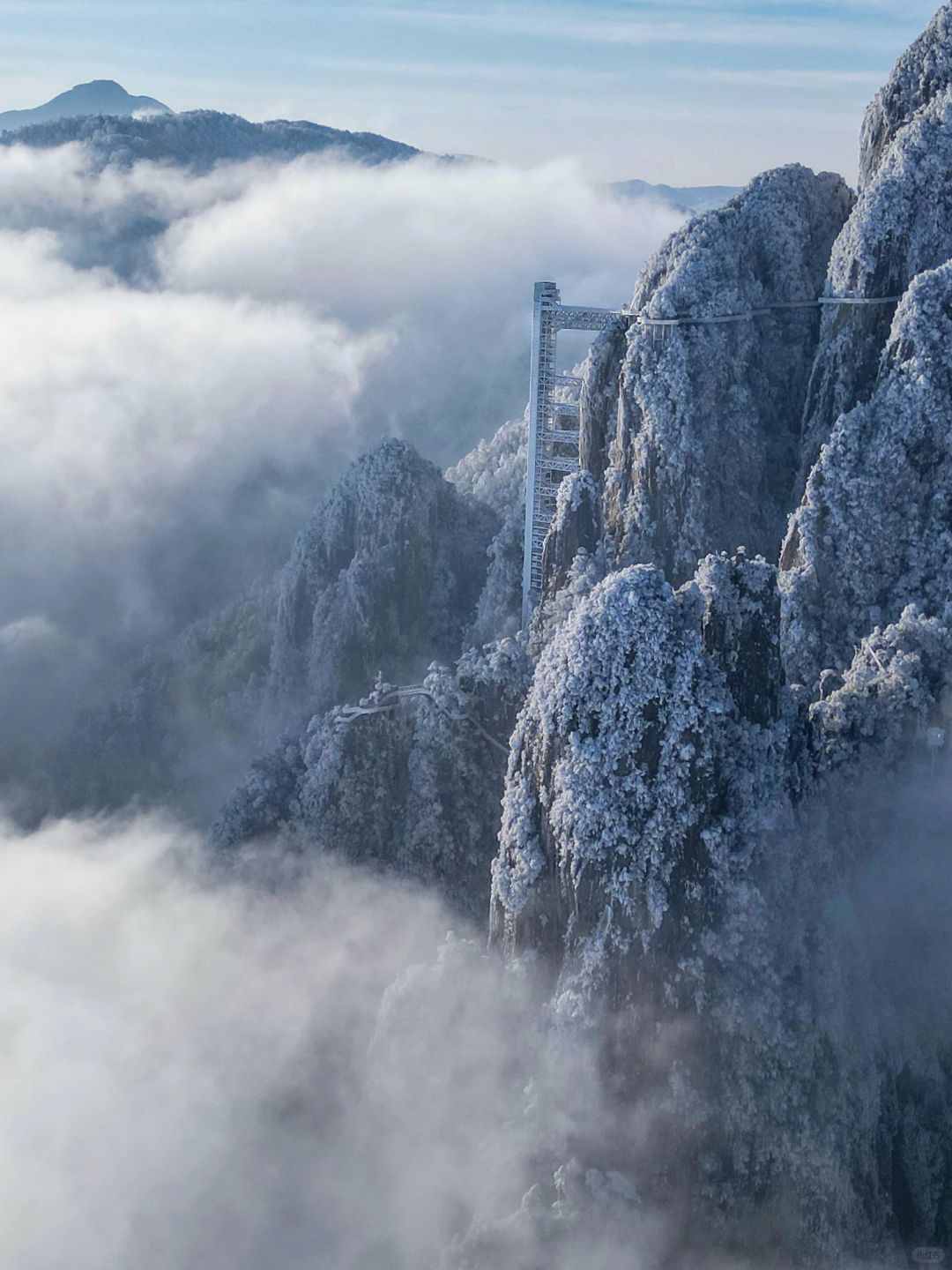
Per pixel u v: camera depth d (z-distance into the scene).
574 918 83.12
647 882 80.25
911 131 116.06
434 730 118.69
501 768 118.62
